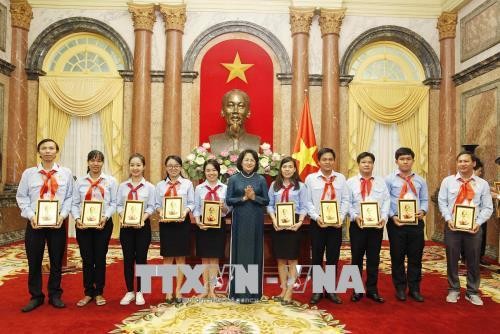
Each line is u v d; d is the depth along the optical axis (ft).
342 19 28.14
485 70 24.64
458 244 14.06
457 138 27.61
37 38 27.68
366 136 28.60
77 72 28.43
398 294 14.16
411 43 28.60
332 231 13.79
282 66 28.19
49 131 27.78
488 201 13.88
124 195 13.84
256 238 13.37
